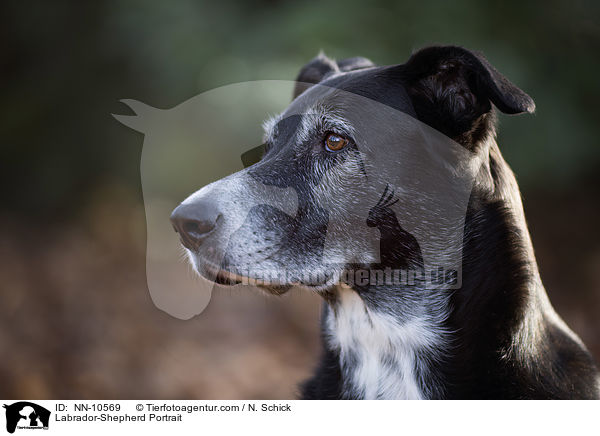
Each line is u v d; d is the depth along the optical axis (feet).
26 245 34.19
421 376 12.57
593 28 25.30
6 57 35.19
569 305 26.53
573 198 30.91
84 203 36.88
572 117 24.73
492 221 12.25
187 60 26.43
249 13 27.94
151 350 25.36
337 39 24.30
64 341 25.30
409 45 24.57
